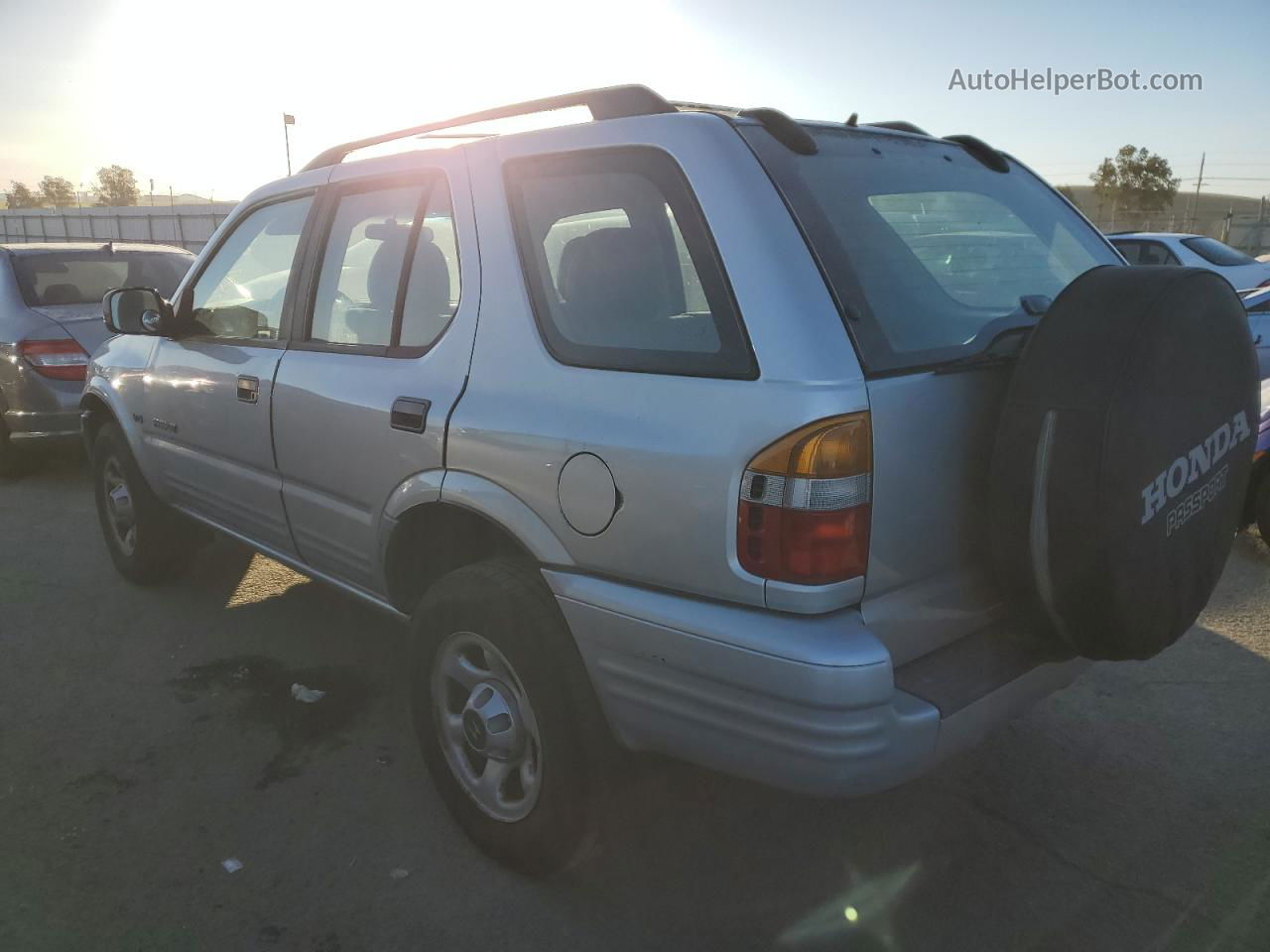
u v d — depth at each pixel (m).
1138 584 2.04
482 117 2.82
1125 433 1.91
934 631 2.18
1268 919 2.46
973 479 2.17
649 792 3.05
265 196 3.62
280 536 3.51
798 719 1.92
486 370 2.52
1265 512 5.20
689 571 2.05
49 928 2.40
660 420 2.09
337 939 2.39
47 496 6.49
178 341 3.95
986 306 2.38
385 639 4.16
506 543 2.68
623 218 2.29
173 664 3.90
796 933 2.43
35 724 3.42
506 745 2.52
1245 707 3.56
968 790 3.06
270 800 2.97
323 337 3.18
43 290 6.71
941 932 2.43
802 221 2.09
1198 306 2.04
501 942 2.39
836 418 1.88
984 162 2.97
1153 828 2.86
